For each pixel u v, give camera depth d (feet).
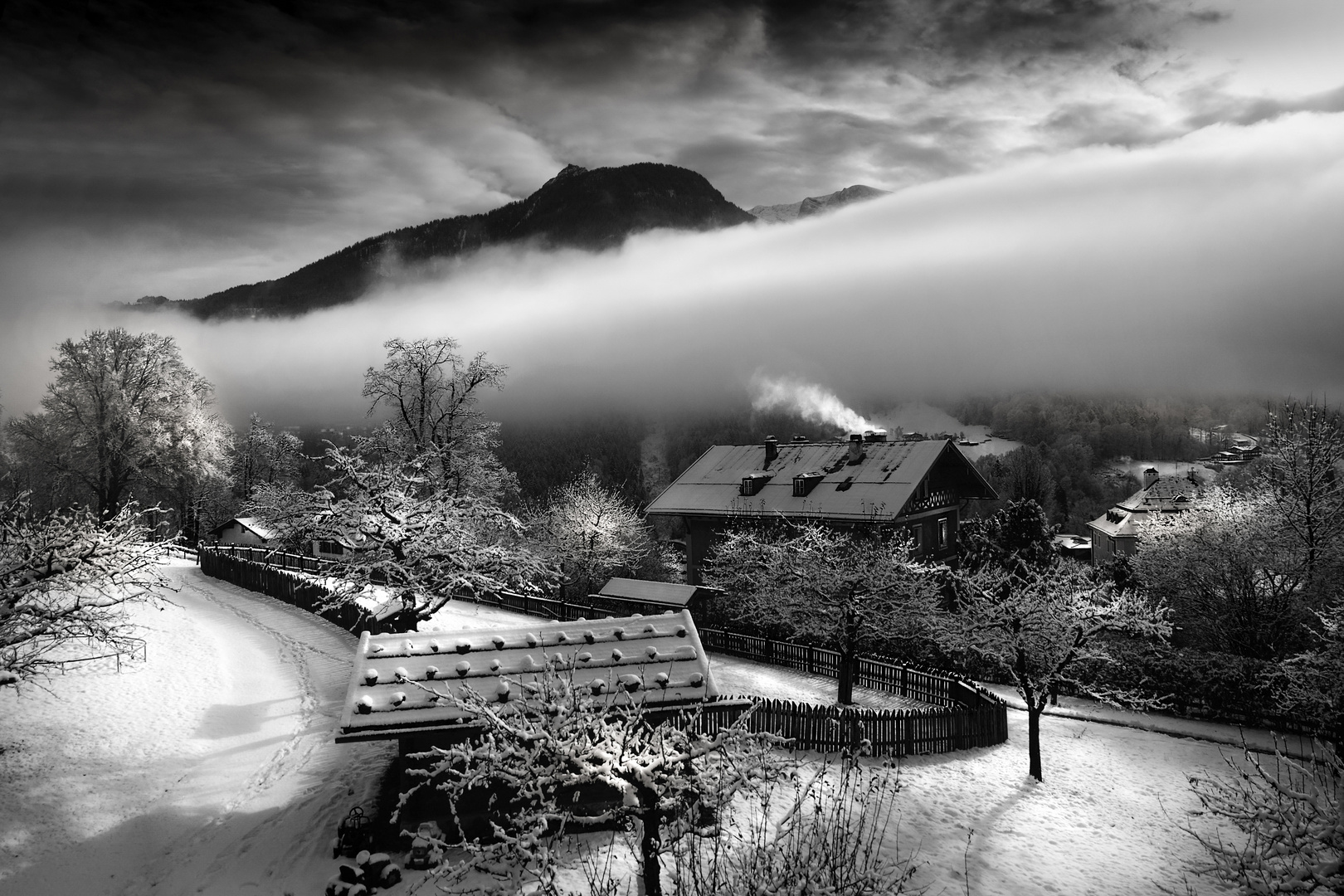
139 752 67.56
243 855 50.62
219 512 241.76
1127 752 81.05
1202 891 49.52
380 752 66.85
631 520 191.42
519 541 146.82
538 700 40.22
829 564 97.09
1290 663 80.38
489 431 146.20
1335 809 34.06
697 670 55.06
